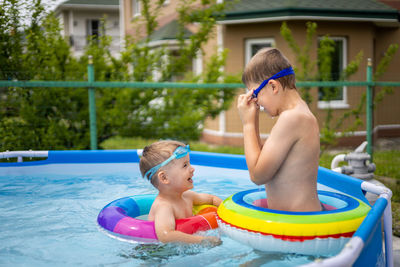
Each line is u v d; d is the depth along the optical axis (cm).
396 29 1187
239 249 192
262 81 198
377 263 176
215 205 267
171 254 193
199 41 761
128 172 394
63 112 662
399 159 734
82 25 2403
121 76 721
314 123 195
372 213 173
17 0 575
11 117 616
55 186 341
